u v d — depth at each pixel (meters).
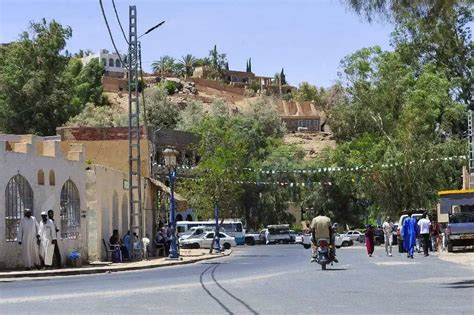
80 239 34.25
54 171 32.38
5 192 28.75
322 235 28.20
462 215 44.28
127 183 44.09
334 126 87.81
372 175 68.88
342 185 78.88
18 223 29.52
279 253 52.06
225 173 56.06
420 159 66.44
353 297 16.64
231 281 22.42
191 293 18.20
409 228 37.66
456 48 76.31
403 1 18.59
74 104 101.50
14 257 28.80
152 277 25.48
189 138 78.81
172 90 166.25
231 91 184.38
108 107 119.12
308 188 94.69
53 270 27.95
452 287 18.95
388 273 24.94
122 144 52.22
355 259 36.81
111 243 37.12
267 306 15.01
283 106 172.75
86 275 27.53
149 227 49.09
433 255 40.00
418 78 75.75
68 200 33.75
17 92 92.38
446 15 19.06
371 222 96.00
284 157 97.44
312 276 24.20
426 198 66.62
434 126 71.00
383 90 77.00
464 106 72.31
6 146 30.61
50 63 96.12
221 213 58.75
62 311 14.56
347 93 82.25
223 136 78.62
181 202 53.47
